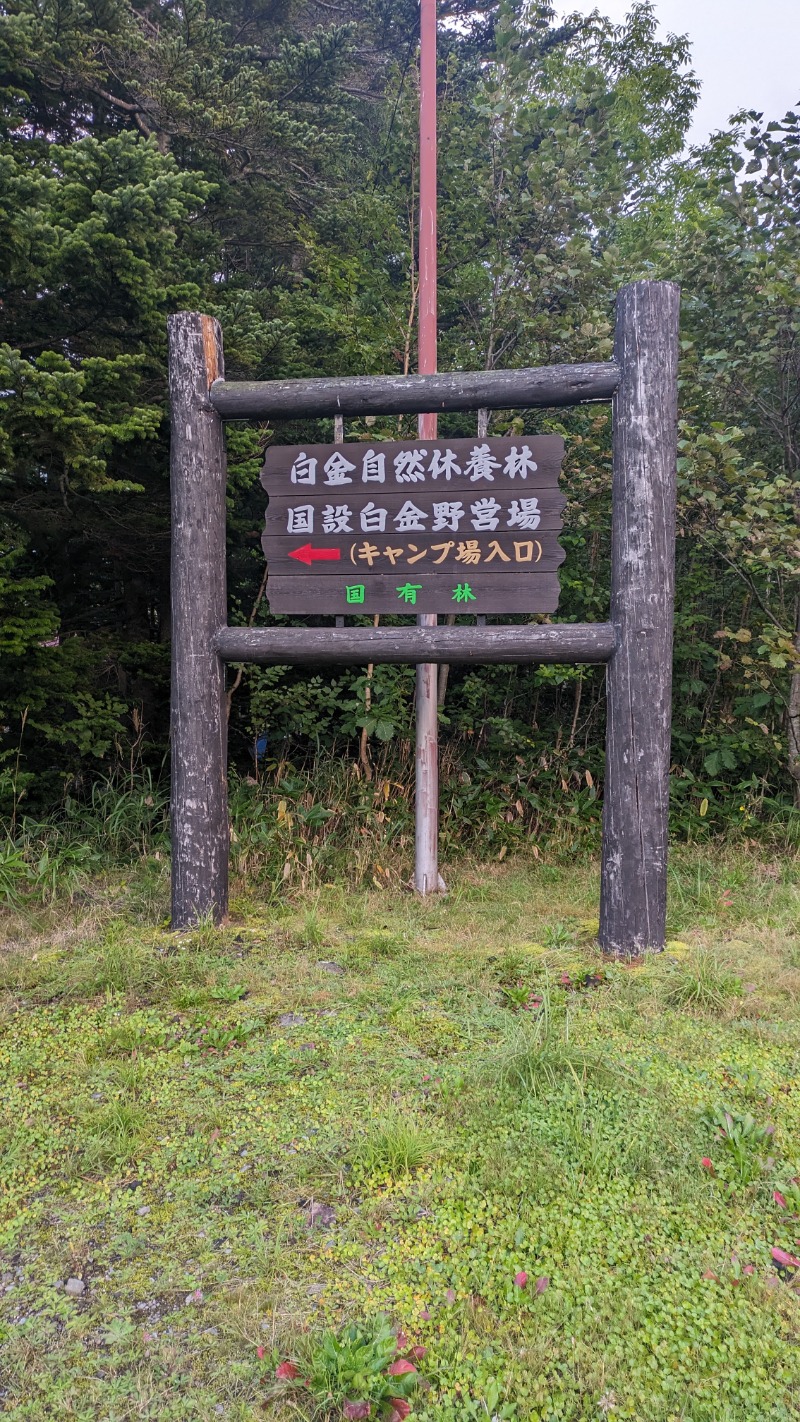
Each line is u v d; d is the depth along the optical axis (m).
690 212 7.88
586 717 6.75
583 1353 1.67
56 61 5.15
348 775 5.66
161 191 4.47
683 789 5.95
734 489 5.20
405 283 6.55
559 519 3.75
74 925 4.20
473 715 6.58
